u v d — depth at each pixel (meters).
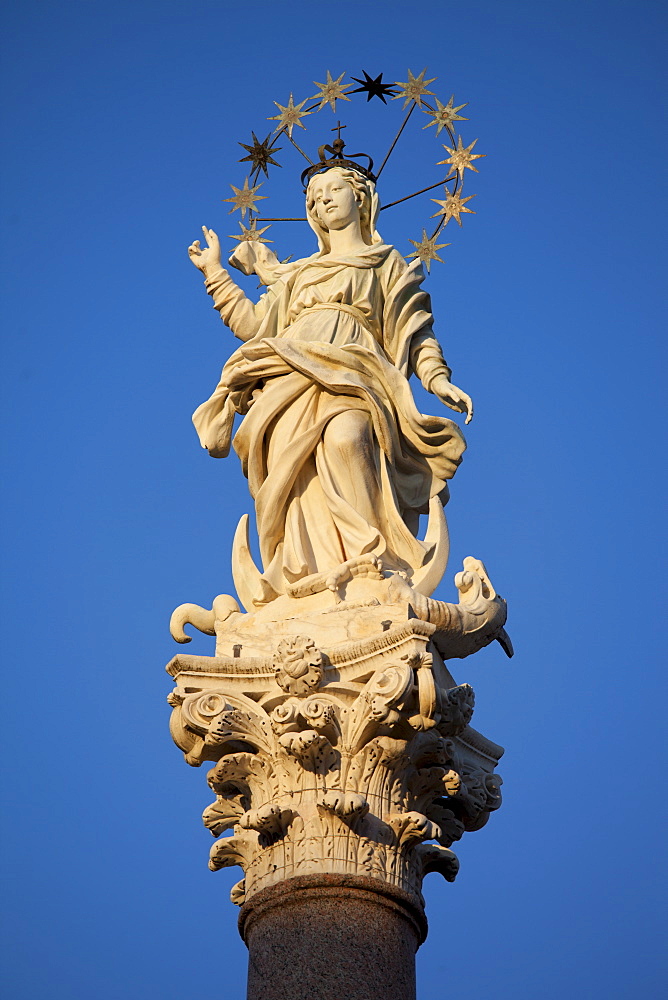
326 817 42.31
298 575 46.72
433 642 44.94
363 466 47.69
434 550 47.47
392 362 51.16
